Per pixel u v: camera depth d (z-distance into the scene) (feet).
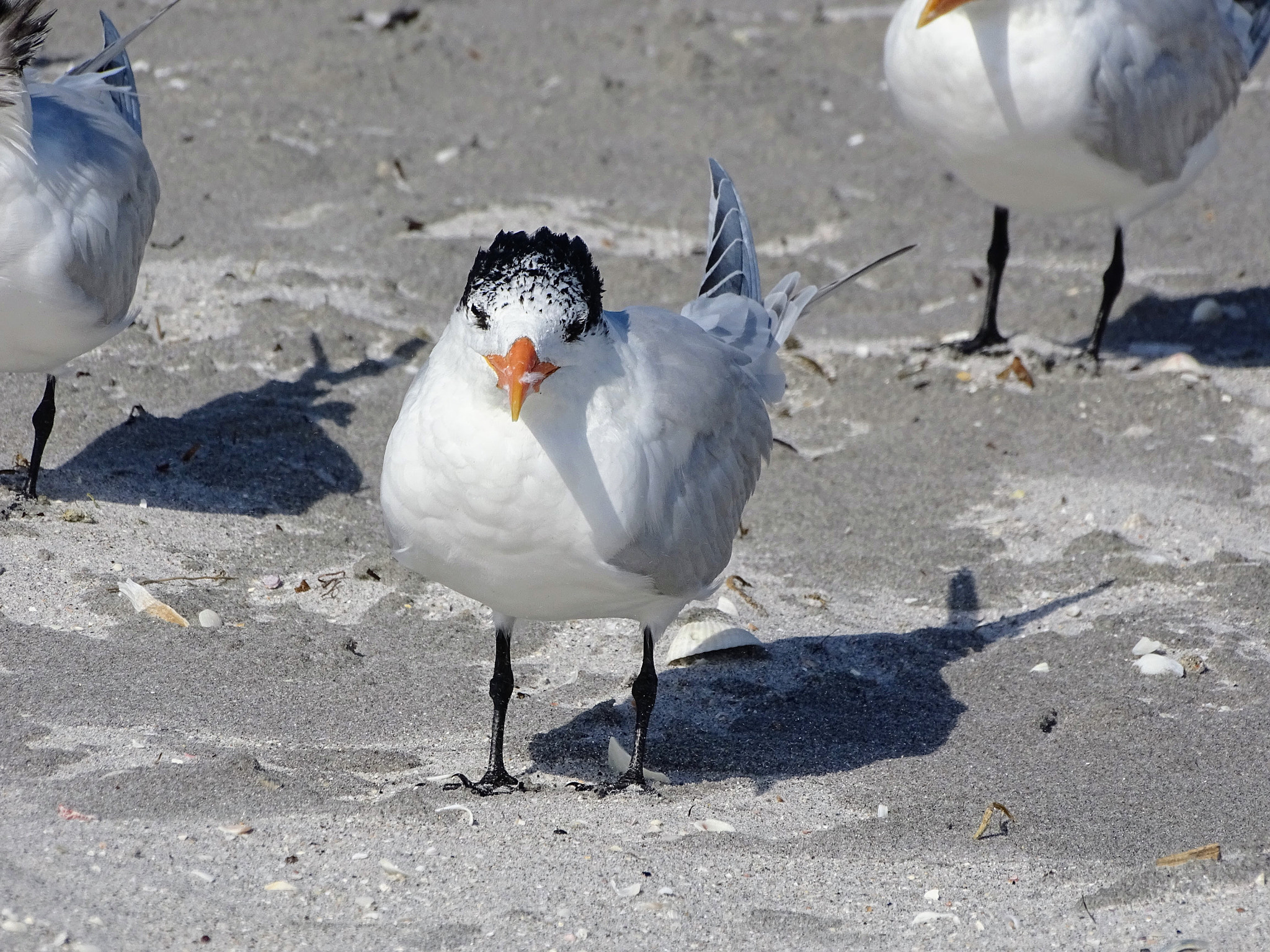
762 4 81.82
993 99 44.27
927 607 36.68
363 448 41.88
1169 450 44.19
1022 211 49.01
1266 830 27.09
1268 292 54.34
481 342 23.77
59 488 38.09
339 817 26.21
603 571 25.80
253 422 42.04
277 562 36.42
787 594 37.06
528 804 27.40
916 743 30.50
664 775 28.94
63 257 34.19
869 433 45.34
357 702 31.04
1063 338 51.49
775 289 33.32
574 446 24.76
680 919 23.65
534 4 79.82
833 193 60.13
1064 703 32.09
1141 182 46.60
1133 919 24.23
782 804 27.89
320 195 57.16
